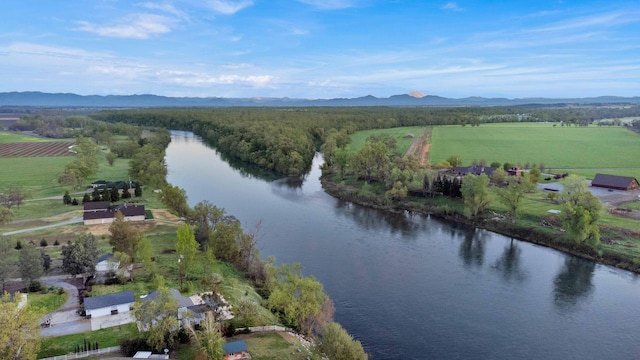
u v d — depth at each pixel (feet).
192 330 208.44
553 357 232.53
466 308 281.13
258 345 219.82
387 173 564.30
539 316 272.92
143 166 615.57
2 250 271.90
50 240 371.76
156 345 207.51
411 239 410.72
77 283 283.79
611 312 278.46
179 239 287.48
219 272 312.09
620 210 439.63
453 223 462.60
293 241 398.01
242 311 238.89
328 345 201.57
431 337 248.32
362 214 492.13
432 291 303.89
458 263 354.54
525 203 473.26
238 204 520.42
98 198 497.46
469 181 463.01
